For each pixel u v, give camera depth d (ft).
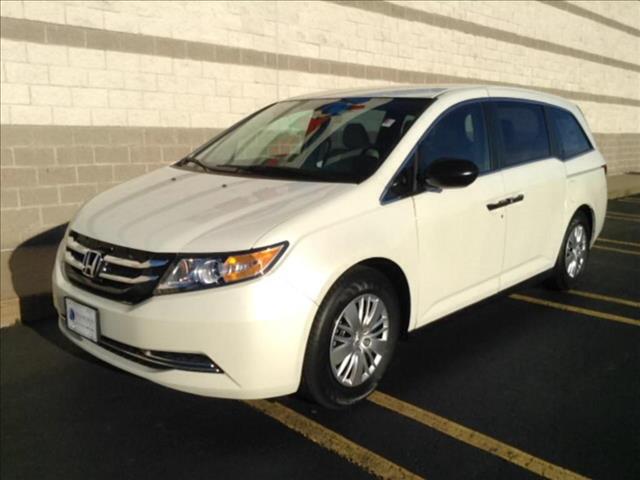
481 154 13.60
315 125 13.46
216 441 10.12
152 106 22.75
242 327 9.08
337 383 10.36
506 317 15.85
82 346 10.68
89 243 10.70
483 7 38.83
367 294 10.65
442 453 9.66
